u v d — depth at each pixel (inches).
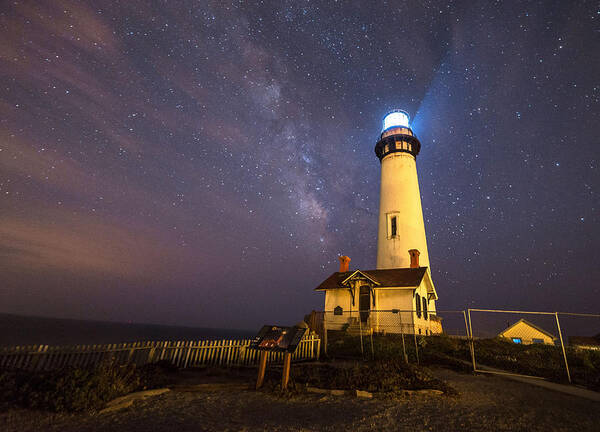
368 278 809.5
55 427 176.7
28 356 272.7
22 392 212.8
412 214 1128.8
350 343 607.8
